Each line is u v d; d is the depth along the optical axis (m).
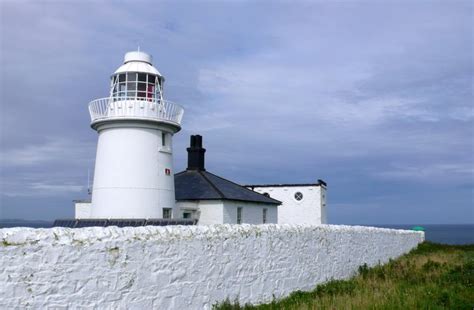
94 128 17.52
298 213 30.92
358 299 10.62
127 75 16.77
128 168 16.47
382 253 20.09
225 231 10.77
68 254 7.70
